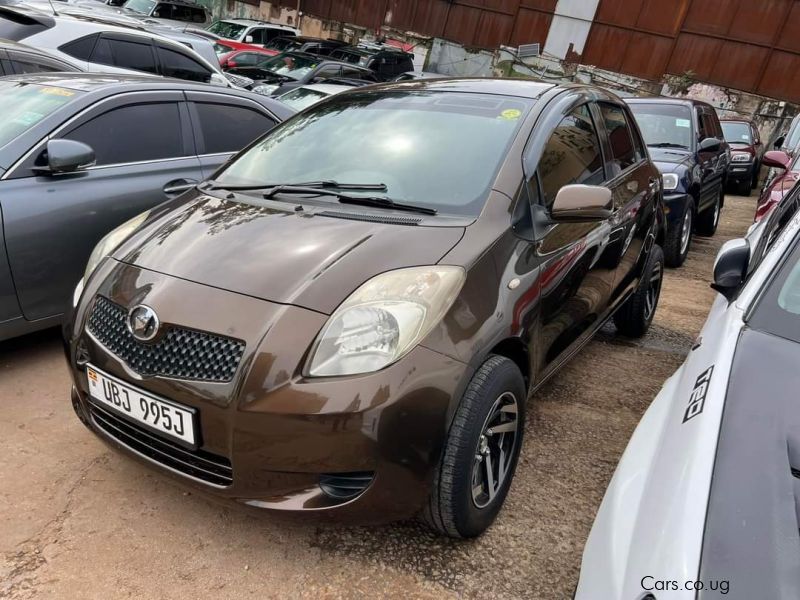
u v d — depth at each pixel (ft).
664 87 65.21
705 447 4.61
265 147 10.16
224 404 6.07
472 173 8.22
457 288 6.56
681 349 14.20
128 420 6.84
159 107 13.30
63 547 7.07
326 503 6.12
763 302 6.14
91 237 11.54
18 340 12.21
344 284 6.40
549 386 11.66
